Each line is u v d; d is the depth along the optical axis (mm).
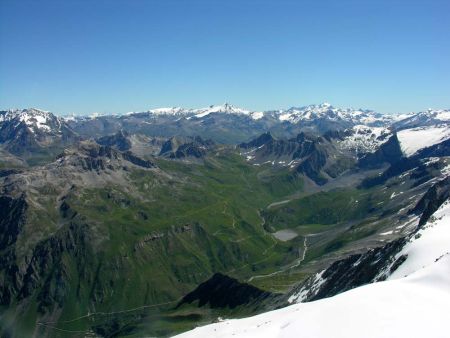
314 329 58406
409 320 54906
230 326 102125
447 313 56469
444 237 102250
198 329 109000
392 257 117688
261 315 102938
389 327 53875
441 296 62750
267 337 67750
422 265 90188
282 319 78688
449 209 134375
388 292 65500
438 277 69562
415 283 69875
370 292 66500
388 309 59062
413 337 50500
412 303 60281
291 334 59219
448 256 75000
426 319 54812
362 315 58406
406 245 113688
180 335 108500
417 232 121875
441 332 51250
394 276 96562
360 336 53031
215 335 96375
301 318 63688
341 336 54375
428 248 98500
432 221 127938
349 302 63438
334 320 59188
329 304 65250
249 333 76312
